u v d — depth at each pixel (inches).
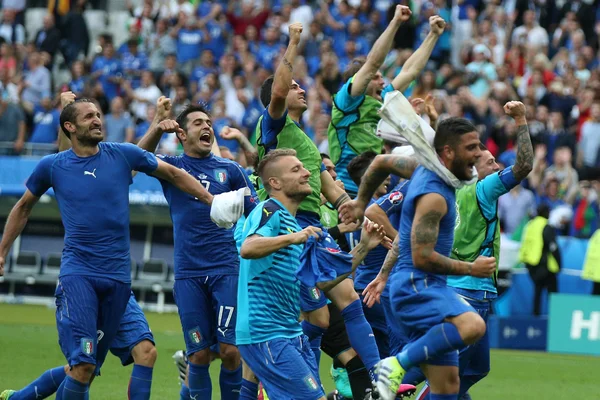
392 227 717.3
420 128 575.2
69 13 2156.7
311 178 746.2
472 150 573.3
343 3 1996.8
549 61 1947.6
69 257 679.7
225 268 722.8
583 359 1299.2
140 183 1667.1
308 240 590.6
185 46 2005.4
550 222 1604.3
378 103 835.4
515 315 1505.9
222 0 2121.1
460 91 1718.8
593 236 1501.0
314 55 1939.0
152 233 1752.0
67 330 667.4
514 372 1143.0
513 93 1802.4
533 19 1957.4
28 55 2068.2
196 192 707.4
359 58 880.9
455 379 593.0
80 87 1953.7
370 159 803.4
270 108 736.3
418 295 583.2
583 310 1371.8
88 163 686.5
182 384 760.3
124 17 2359.7
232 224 670.5
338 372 799.7
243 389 702.5
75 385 667.4
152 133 737.6
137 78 2000.5
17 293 1829.5
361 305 726.5
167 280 1728.6
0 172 1715.1
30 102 1950.1
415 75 850.8
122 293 687.1
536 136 1727.4
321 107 1749.5
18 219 701.3
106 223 681.0
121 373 1024.9
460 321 572.7
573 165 1700.3
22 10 2262.6
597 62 1921.8
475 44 1911.9
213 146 809.5
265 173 616.4
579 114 1750.7
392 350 760.3
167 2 2130.9
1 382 933.8
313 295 736.3
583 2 1990.7
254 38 2003.0
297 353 595.8
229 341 716.0
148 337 738.2
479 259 575.8
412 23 1916.8
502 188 715.4
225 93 1866.4
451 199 581.0
